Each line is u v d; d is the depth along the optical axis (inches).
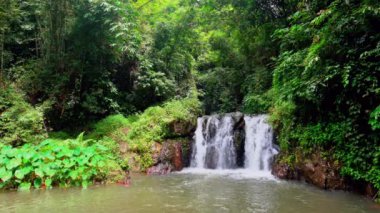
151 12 621.0
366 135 253.4
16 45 478.9
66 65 463.5
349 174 259.9
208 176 358.3
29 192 250.5
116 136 427.2
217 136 453.4
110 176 297.6
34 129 367.2
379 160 236.8
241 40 577.3
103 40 466.3
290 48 394.0
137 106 554.3
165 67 583.5
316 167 294.4
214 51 666.2
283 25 468.1
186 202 233.3
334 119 284.4
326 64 265.3
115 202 228.7
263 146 407.8
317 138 292.8
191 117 466.9
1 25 412.5
